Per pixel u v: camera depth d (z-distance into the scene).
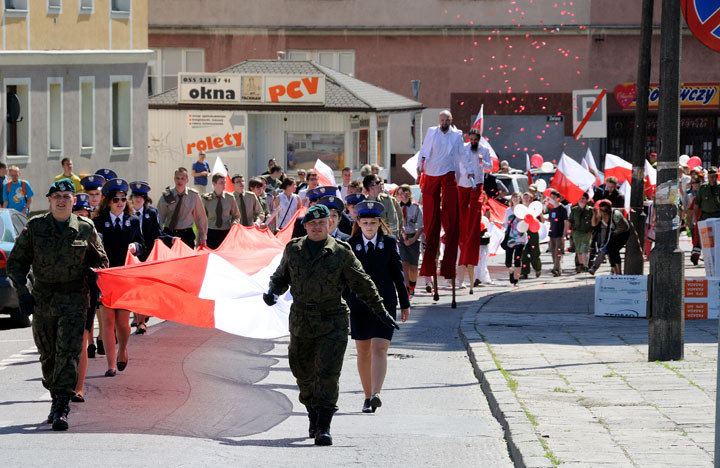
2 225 24.39
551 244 41.28
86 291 14.67
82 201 17.28
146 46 55.69
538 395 15.59
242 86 55.72
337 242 13.65
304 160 56.75
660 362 18.55
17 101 40.44
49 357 14.71
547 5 76.69
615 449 11.98
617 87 76.81
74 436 13.55
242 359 20.09
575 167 36.50
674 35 18.50
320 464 12.22
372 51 78.00
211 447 13.03
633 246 30.64
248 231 24.09
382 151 61.09
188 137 56.00
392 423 14.71
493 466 12.20
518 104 77.38
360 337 15.34
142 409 15.41
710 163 76.50
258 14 78.00
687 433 12.85
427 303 29.48
